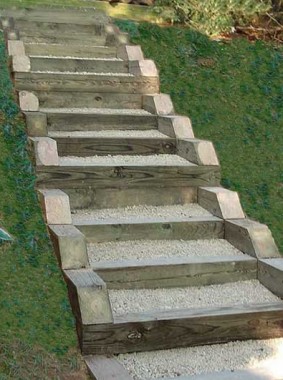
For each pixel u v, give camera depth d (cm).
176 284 462
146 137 598
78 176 524
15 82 630
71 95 648
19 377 359
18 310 403
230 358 407
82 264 438
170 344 409
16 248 446
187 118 620
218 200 529
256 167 606
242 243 498
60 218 477
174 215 530
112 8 804
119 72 698
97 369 374
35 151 525
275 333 433
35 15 747
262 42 749
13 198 490
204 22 755
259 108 670
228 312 421
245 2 761
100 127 620
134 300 439
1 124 563
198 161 564
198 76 695
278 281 460
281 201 577
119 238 492
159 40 734
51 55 710
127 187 539
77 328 401
